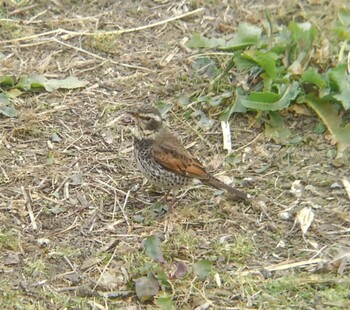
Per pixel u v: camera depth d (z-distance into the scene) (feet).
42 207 39.14
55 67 47.83
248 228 38.47
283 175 41.47
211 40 47.50
